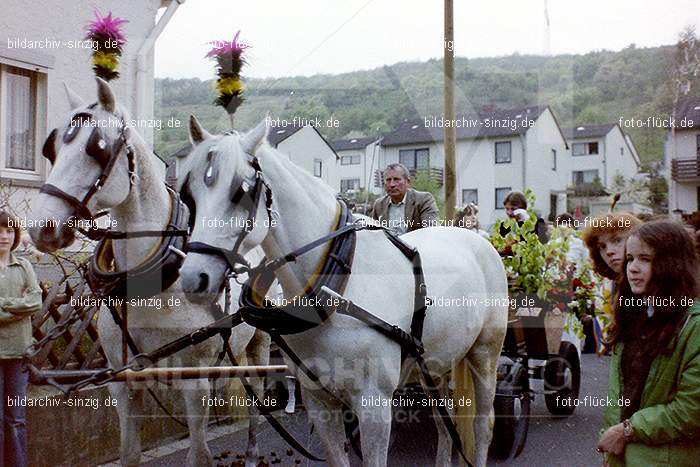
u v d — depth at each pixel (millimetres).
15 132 5215
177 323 3441
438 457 4090
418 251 3545
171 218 3455
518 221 4156
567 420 5289
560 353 4988
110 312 3414
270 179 2943
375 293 3104
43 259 4754
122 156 3178
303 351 3080
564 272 4422
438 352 3574
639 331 2412
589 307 4633
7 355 3711
